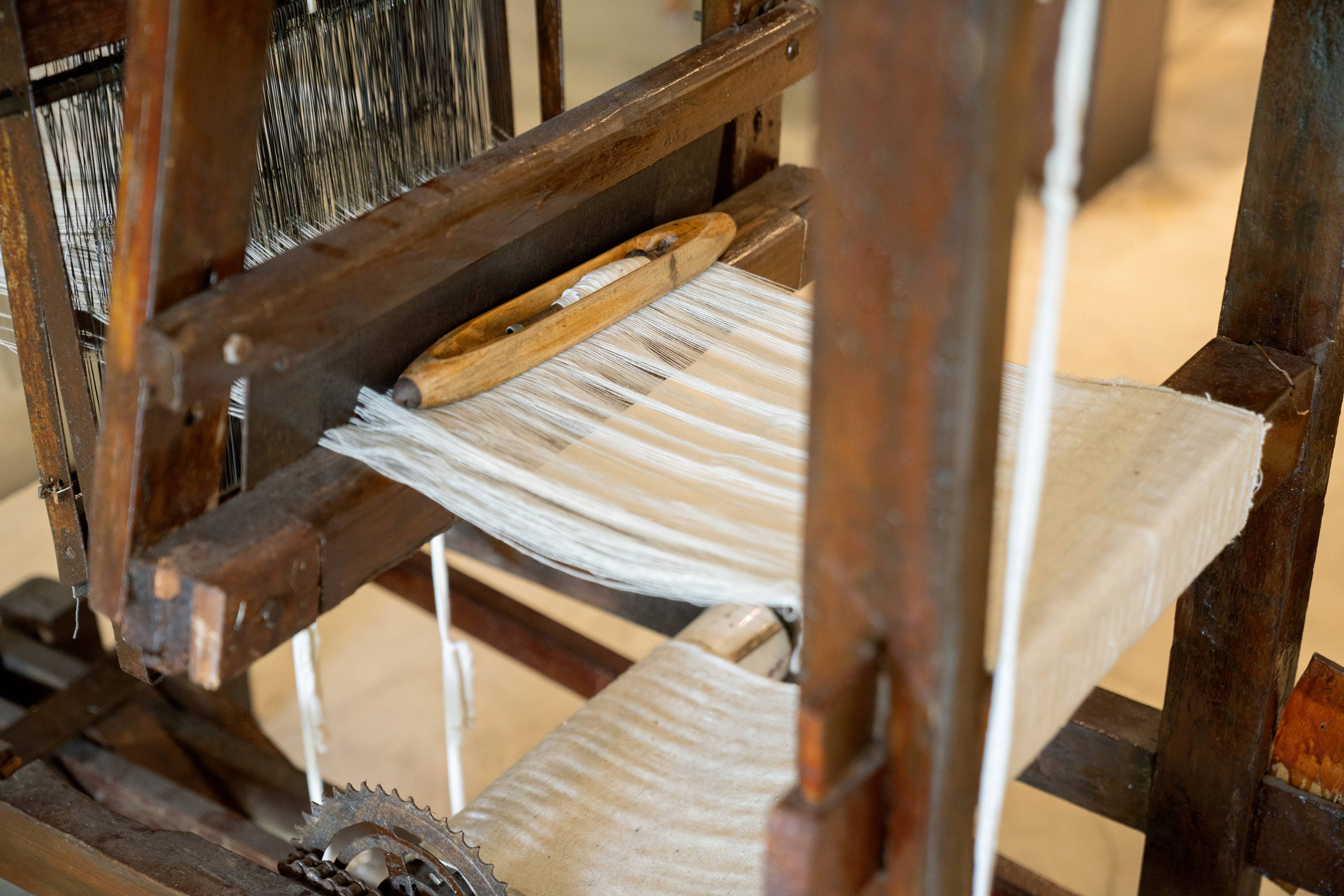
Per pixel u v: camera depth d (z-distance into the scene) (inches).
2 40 31.8
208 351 27.1
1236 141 165.8
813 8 46.3
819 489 20.0
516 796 40.1
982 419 18.3
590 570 29.4
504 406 34.5
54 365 35.2
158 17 25.6
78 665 79.1
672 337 38.7
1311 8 34.8
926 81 16.8
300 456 32.4
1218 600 43.6
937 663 19.8
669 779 40.4
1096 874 88.7
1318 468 40.6
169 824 65.6
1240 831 46.6
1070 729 50.3
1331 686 47.2
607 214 42.6
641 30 197.0
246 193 28.5
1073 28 16.6
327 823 36.2
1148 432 32.8
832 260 18.5
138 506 28.0
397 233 31.5
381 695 107.6
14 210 33.0
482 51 48.8
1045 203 17.8
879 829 21.6
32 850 43.7
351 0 42.2
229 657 28.3
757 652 47.3
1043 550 27.8
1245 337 38.9
